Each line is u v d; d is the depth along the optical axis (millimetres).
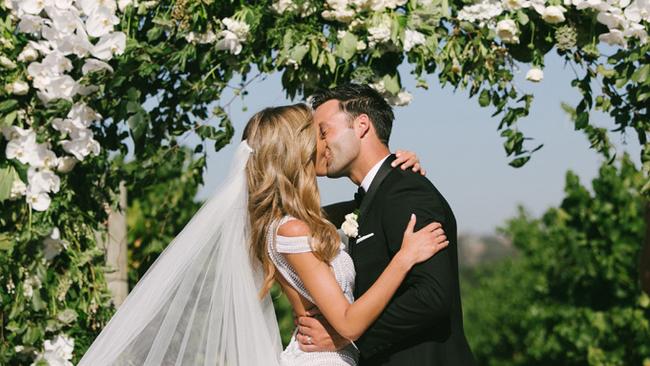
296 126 3408
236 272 3396
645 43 3561
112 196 4105
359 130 3457
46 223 3715
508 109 3748
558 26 3680
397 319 3156
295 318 3484
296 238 3303
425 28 3674
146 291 3430
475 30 3697
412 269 3174
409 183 3336
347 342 3338
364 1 3650
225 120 3975
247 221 3436
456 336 3309
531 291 13617
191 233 3439
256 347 3346
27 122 3717
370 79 3736
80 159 3713
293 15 3793
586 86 3691
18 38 3705
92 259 3949
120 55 3730
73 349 3811
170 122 3988
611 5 3625
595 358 10016
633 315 9906
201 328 3371
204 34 3766
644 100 3670
